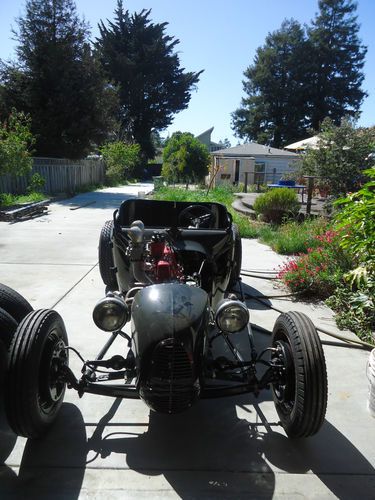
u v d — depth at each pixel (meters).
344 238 5.04
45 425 2.83
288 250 8.70
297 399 2.70
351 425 3.17
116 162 35.53
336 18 53.97
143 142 55.72
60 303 5.44
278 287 6.39
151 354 2.57
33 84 23.78
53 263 7.43
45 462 2.72
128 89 52.56
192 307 2.75
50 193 21.48
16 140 15.24
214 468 2.71
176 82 55.78
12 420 2.62
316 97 54.06
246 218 12.02
